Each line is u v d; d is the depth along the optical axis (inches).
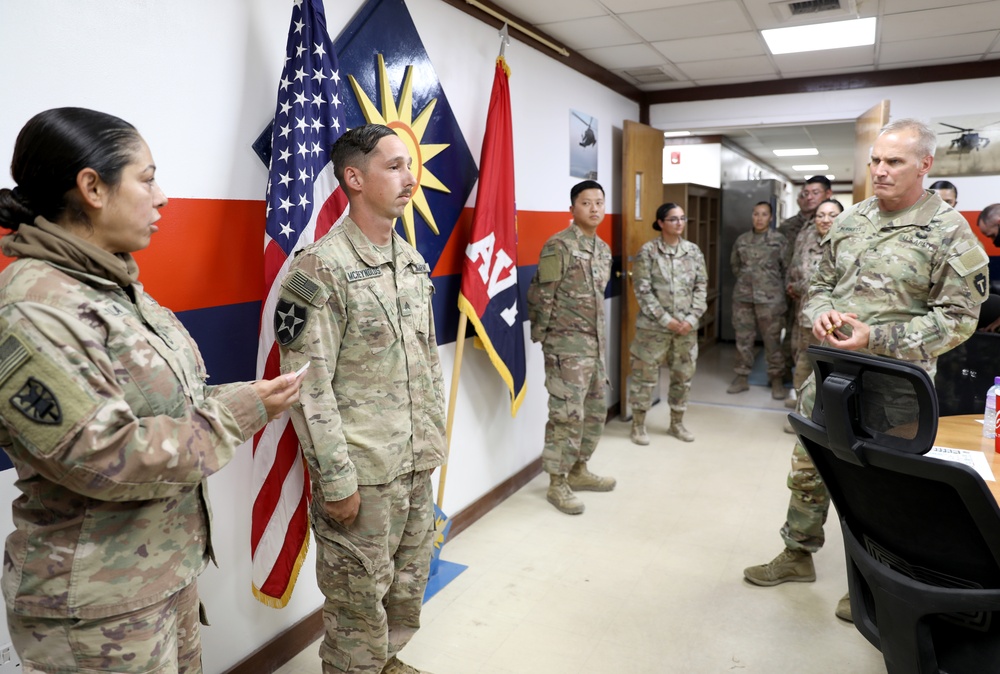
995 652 53.9
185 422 42.6
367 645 71.9
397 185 69.9
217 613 77.9
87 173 41.3
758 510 134.5
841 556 115.5
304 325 64.4
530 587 105.7
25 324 38.0
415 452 72.4
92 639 42.3
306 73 78.4
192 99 72.3
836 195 642.2
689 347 176.1
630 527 127.4
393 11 101.0
